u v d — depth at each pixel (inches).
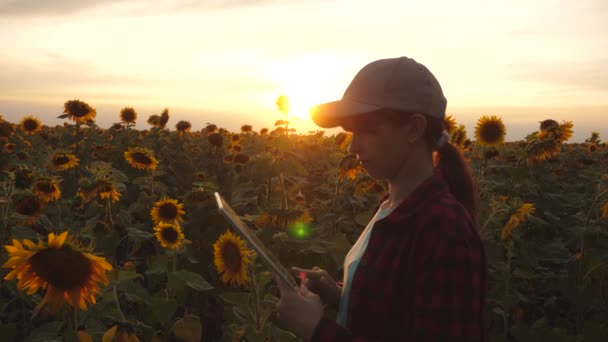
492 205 157.6
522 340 142.9
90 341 90.8
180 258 169.6
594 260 156.5
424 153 62.4
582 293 153.3
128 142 446.3
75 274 84.4
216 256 114.5
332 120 62.7
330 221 198.2
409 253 57.8
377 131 60.4
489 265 157.9
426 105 59.6
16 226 146.5
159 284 171.8
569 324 167.3
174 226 148.7
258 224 167.8
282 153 189.3
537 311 172.9
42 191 175.6
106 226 174.4
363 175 228.8
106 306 111.0
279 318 63.2
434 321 52.6
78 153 336.2
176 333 116.1
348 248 163.2
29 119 430.0
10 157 301.0
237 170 314.0
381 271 59.7
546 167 245.0
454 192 67.4
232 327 116.1
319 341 59.7
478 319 52.8
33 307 125.2
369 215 184.2
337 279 163.8
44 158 291.7
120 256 198.7
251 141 486.9
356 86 61.7
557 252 179.2
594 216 194.7
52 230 164.1
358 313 61.4
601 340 139.3
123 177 203.2
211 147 394.0
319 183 300.7
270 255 68.7
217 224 187.0
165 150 402.3
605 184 178.1
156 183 252.8
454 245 53.9
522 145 298.0
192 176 316.8
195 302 170.4
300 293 64.5
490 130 212.2
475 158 262.2
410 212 58.9
